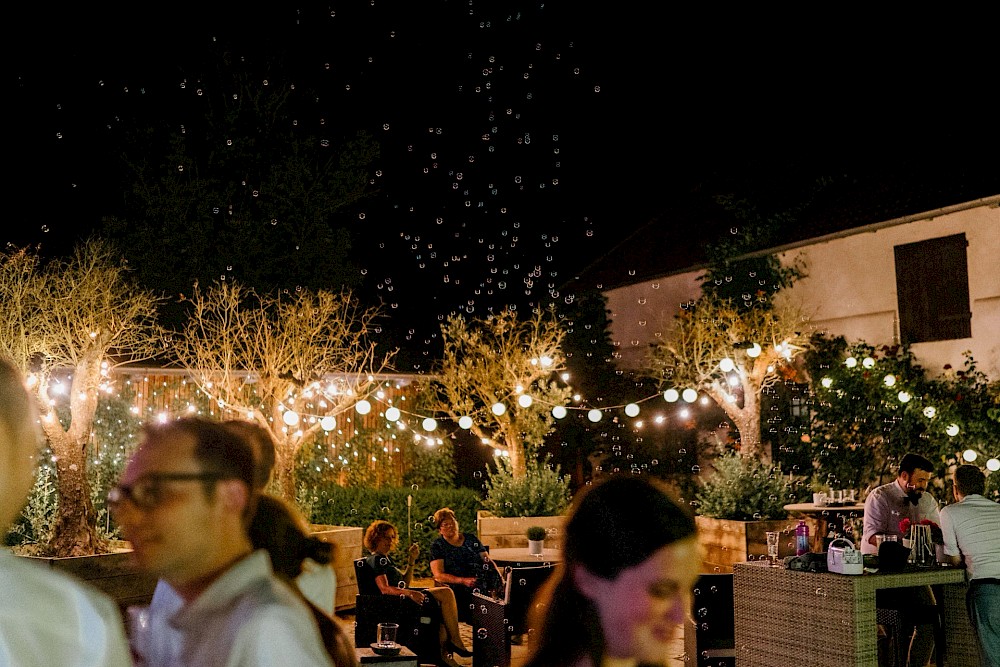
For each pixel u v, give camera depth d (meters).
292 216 15.10
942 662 6.37
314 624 1.61
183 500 1.57
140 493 1.57
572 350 15.41
